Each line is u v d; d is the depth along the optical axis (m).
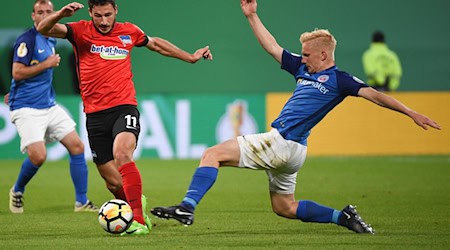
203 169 26.12
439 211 35.59
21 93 35.75
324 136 68.44
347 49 72.06
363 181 49.97
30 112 35.78
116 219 27.42
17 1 68.19
